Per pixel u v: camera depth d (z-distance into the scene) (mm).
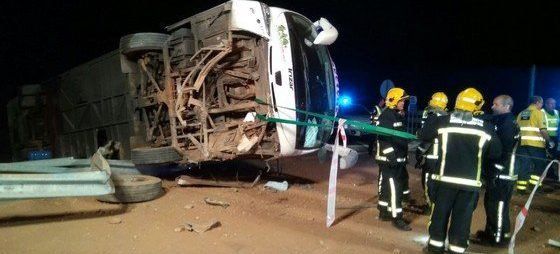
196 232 4363
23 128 10047
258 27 5480
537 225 5039
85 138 8680
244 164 8391
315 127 6184
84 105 8492
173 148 6234
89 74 8156
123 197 5293
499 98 4395
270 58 5551
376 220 5059
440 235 3881
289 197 6039
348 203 5797
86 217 4738
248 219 4902
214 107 6109
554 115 7711
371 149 10461
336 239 4363
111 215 4867
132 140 6863
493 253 4184
